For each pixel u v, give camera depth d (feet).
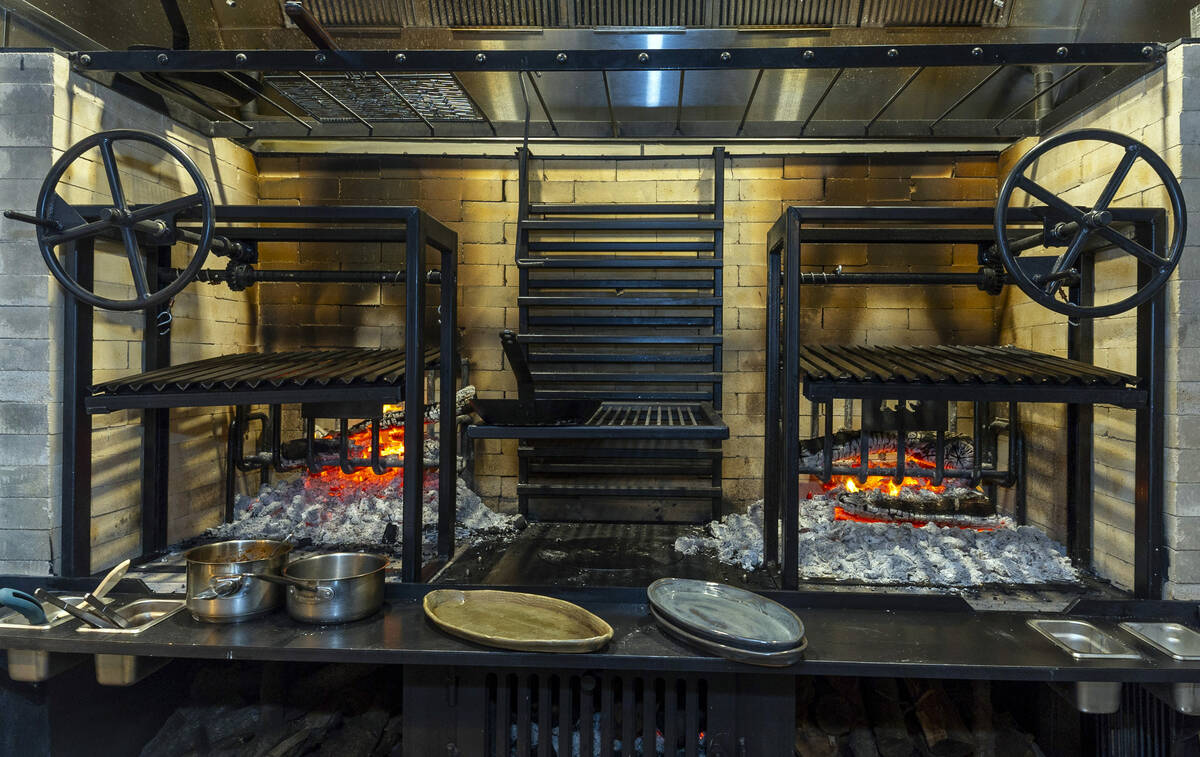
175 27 9.71
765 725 7.16
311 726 8.48
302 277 10.21
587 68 8.35
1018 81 10.26
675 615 7.11
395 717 8.87
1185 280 7.89
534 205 12.25
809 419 12.61
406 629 7.39
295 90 10.09
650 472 12.27
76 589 8.39
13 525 8.55
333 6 9.81
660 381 12.06
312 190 12.73
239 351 12.28
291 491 12.31
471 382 12.55
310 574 8.28
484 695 7.43
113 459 9.45
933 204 12.22
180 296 10.57
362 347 12.69
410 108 10.73
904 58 8.07
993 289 9.89
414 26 9.97
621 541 10.93
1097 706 6.97
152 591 8.57
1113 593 8.56
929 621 7.80
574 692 8.34
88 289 8.54
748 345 12.40
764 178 12.35
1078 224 7.20
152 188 10.05
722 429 8.15
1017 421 11.09
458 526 11.46
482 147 12.64
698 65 8.25
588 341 12.16
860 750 8.14
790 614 7.26
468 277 12.58
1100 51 7.98
